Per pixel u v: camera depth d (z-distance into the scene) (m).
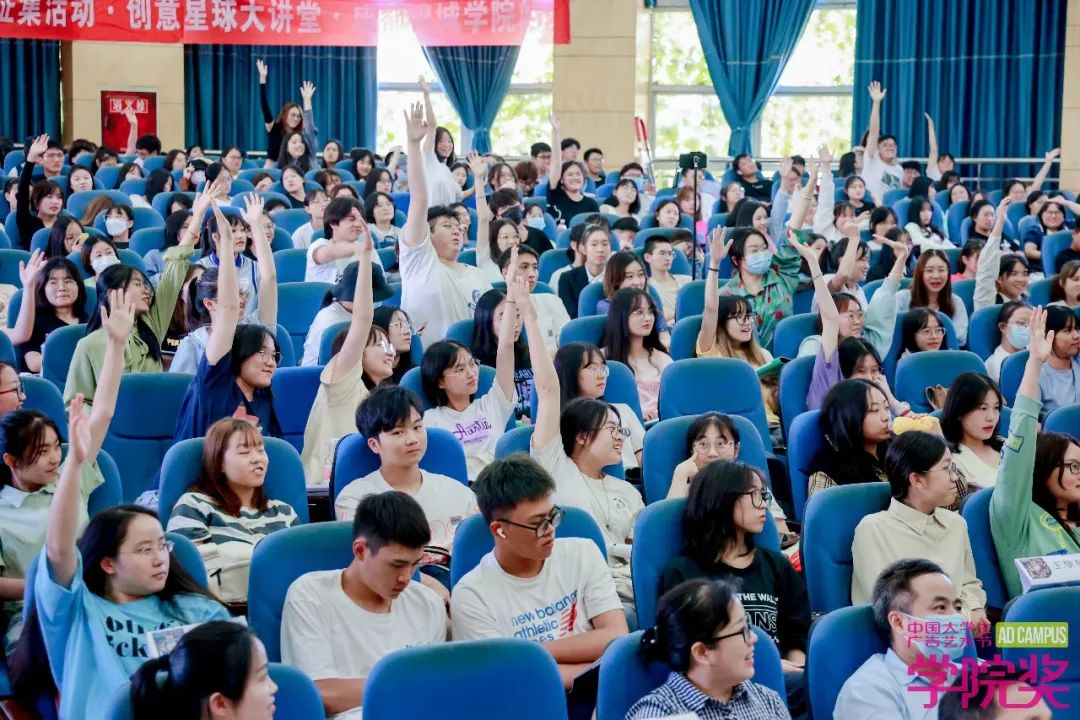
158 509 4.05
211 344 4.78
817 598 4.09
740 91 13.48
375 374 5.23
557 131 10.18
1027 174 13.08
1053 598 3.47
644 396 5.93
